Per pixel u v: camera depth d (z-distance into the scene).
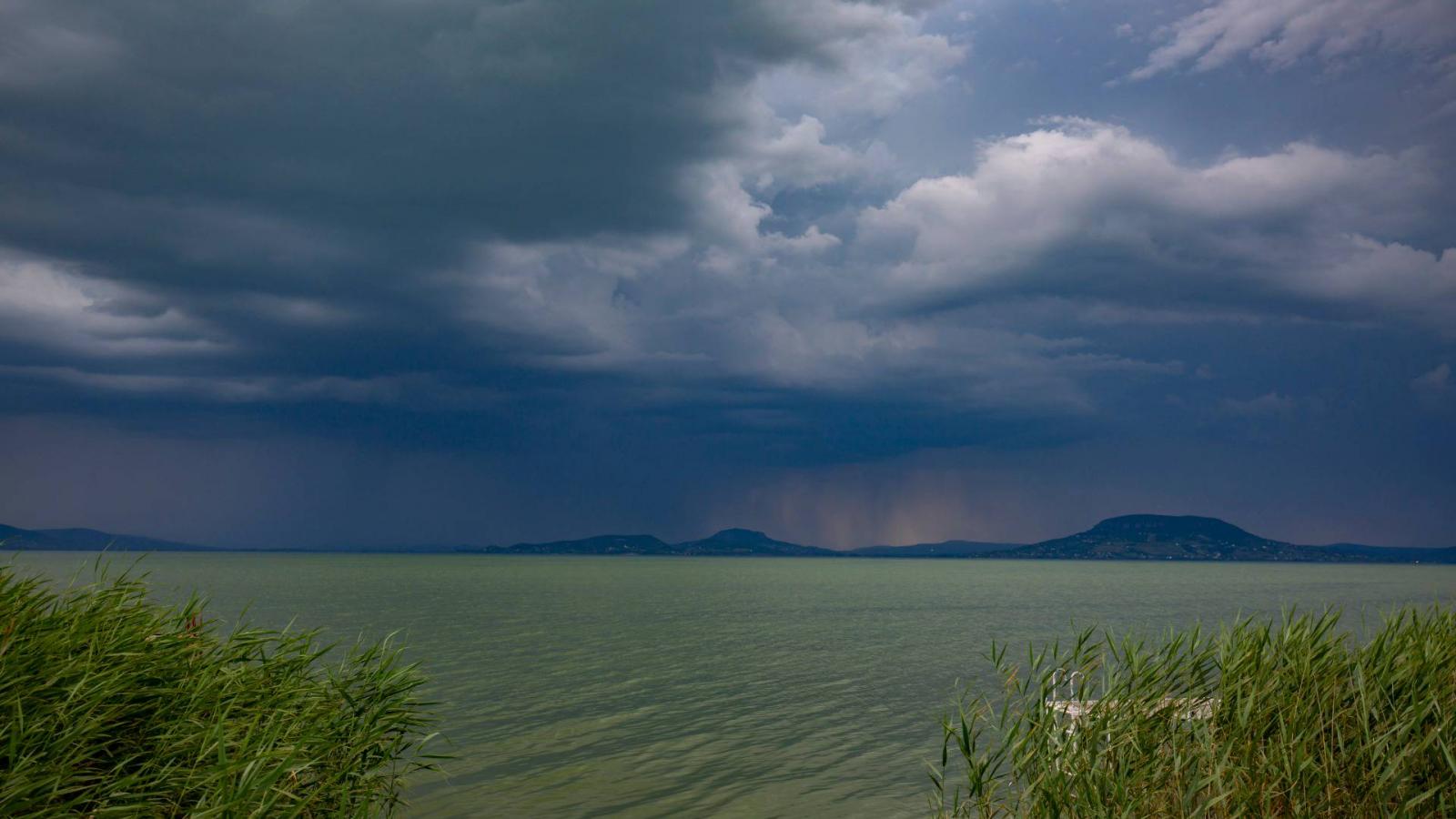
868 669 43.12
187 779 7.87
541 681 39.09
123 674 8.34
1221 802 9.09
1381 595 116.69
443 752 24.70
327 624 62.69
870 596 123.31
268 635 10.30
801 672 42.16
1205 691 10.74
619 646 53.53
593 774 22.17
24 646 7.98
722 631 65.25
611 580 187.12
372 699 10.84
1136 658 11.23
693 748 25.41
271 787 7.85
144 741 8.21
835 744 25.89
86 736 7.63
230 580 140.38
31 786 6.74
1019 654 48.75
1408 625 11.94
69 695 7.70
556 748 25.36
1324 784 9.05
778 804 19.53
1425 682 9.99
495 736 27.09
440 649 51.28
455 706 32.59
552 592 128.62
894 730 28.12
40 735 7.36
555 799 19.88
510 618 75.69
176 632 9.36
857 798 19.89
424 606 88.62
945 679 39.47
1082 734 10.28
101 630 8.89
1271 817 8.62
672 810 19.06
